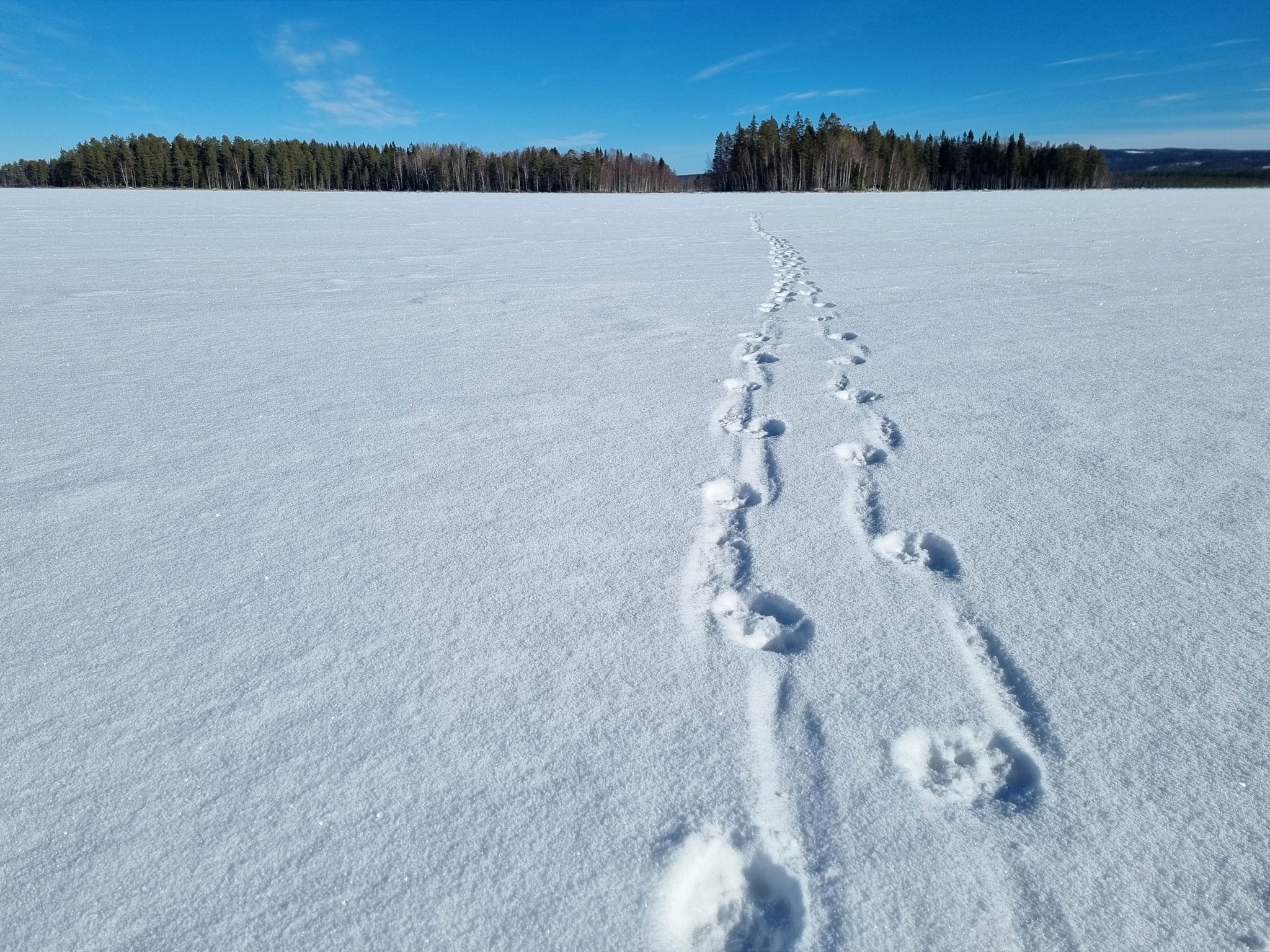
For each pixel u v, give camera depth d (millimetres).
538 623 1538
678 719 1253
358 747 1191
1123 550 1779
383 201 31438
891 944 880
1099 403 2902
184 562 1798
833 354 3916
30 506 2102
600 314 5305
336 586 1688
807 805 1078
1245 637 1437
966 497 2102
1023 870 967
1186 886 940
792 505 2102
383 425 2836
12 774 1138
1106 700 1281
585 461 2447
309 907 925
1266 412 2723
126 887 955
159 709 1284
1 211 20297
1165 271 6902
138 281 7234
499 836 1023
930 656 1416
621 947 879
